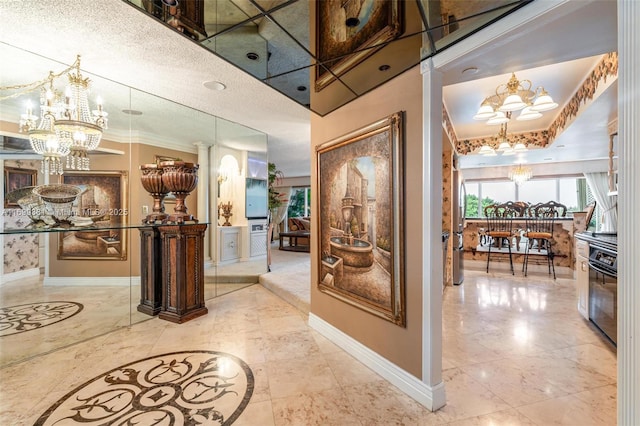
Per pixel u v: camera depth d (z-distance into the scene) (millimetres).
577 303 3475
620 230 1046
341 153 2436
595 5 1137
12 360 2213
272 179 6531
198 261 3145
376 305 2043
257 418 1591
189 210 4016
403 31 1469
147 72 2588
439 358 1713
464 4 1260
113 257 3119
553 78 3092
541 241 5422
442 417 1602
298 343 2502
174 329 2793
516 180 6281
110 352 2334
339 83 2029
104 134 3115
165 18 1651
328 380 1953
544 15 1218
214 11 1579
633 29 984
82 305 2873
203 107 3447
